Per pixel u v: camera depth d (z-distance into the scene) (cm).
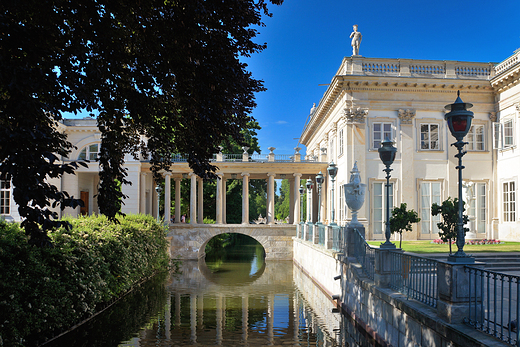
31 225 562
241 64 875
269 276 2492
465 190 2603
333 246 1728
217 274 2581
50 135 689
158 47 773
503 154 2688
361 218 2702
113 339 1149
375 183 2741
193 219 3475
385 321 966
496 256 1563
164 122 1012
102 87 787
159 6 764
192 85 825
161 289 2000
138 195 3325
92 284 1298
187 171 3488
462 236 688
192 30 739
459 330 623
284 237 3441
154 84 858
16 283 952
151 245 2348
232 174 3859
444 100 2792
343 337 1192
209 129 849
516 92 2548
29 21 649
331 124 3297
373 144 2748
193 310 1544
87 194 3588
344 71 2823
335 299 1535
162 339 1162
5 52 557
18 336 936
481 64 2806
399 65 2777
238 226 3431
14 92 532
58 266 1145
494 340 573
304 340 1163
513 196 2580
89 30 688
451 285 668
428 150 2772
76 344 1086
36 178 521
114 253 1641
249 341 1152
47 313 1039
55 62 611
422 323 741
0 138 500
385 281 1031
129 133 1030
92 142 3297
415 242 2381
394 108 2761
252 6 877
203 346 1103
